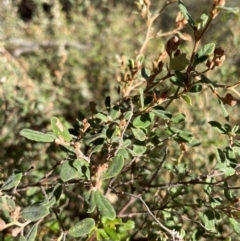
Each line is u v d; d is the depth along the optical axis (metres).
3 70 0.56
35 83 0.64
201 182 0.29
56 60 0.77
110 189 0.32
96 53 0.81
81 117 0.33
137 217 0.39
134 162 0.33
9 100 0.54
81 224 0.23
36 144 0.48
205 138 0.48
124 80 0.32
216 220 0.27
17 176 0.25
